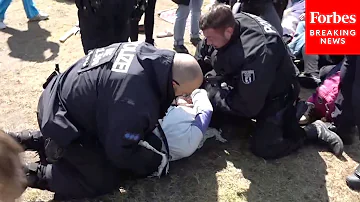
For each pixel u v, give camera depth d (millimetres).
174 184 3232
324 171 3373
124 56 2686
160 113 2889
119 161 2797
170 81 2641
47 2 6066
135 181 3232
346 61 3316
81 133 2785
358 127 3297
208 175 3316
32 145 3193
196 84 2678
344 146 3625
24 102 4102
